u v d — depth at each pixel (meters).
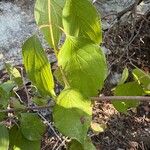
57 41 0.31
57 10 0.31
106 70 0.31
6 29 1.00
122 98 0.36
